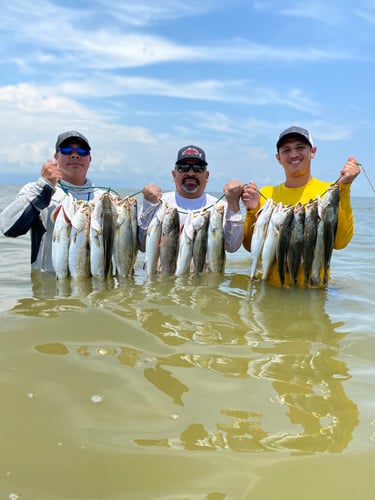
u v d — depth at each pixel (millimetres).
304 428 782
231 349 1140
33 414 801
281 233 1867
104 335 1186
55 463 669
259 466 674
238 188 1970
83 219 1845
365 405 869
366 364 1073
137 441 729
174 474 650
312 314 1487
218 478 645
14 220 1768
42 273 1951
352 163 1825
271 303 1607
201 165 2111
